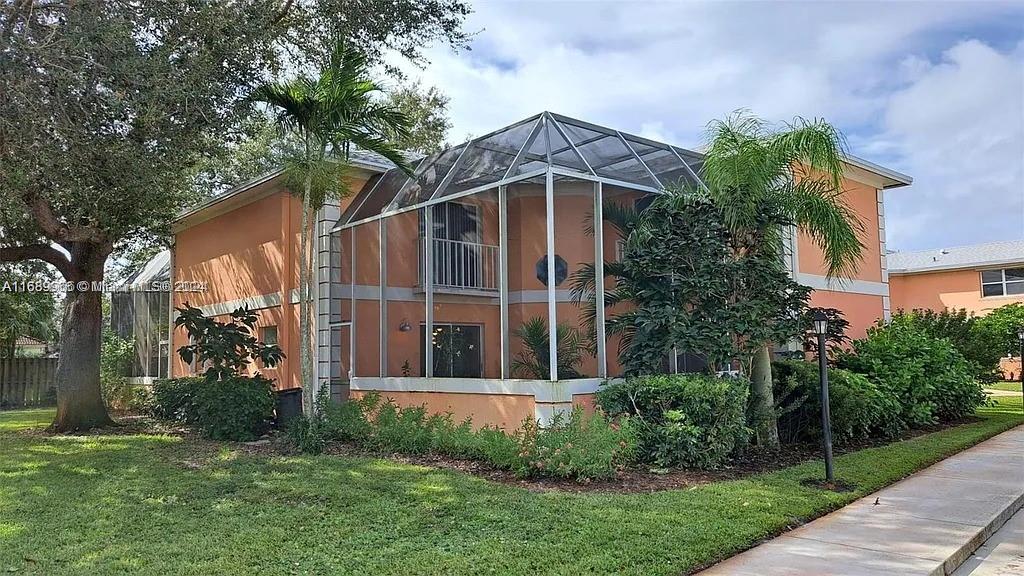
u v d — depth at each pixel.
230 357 13.08
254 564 5.18
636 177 10.81
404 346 12.21
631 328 9.98
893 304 29.80
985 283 27.72
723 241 9.59
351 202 14.15
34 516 6.78
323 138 10.91
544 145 10.08
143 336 20.66
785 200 9.44
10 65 8.16
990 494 7.50
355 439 10.95
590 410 9.53
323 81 10.53
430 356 11.42
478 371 11.45
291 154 11.39
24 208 10.99
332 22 13.02
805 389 10.34
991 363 15.67
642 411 8.99
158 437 12.73
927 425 12.73
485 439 8.98
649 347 9.51
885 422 11.26
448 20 13.88
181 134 10.27
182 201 14.83
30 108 8.33
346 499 7.19
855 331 15.48
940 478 8.38
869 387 11.04
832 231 9.42
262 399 12.48
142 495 7.65
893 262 30.72
